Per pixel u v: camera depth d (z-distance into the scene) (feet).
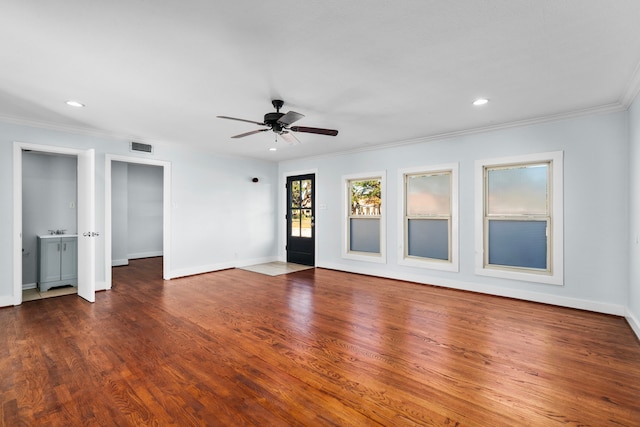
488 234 14.94
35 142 13.64
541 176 13.57
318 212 21.76
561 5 5.87
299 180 23.20
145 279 18.22
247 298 14.25
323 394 6.85
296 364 8.16
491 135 14.48
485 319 11.41
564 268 12.70
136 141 16.81
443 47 7.43
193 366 8.07
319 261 21.75
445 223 16.39
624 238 11.51
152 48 7.42
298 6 5.88
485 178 14.92
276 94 10.34
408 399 6.65
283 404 6.50
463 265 15.46
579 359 8.37
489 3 5.82
